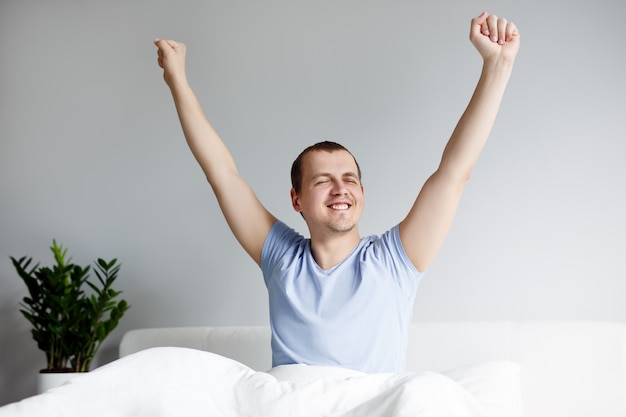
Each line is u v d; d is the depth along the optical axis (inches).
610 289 106.5
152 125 130.6
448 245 113.0
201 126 88.1
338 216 79.5
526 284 109.5
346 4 122.9
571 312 107.5
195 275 125.4
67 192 133.4
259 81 125.7
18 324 131.6
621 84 109.7
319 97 122.4
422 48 118.3
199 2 130.4
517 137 112.5
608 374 94.6
